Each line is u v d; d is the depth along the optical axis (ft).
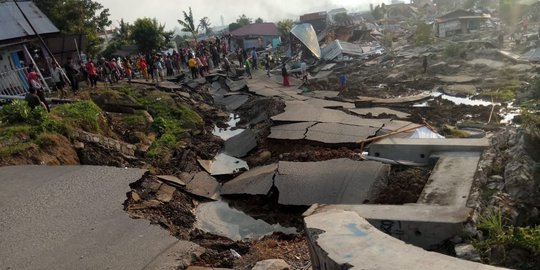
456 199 25.48
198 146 49.57
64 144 37.86
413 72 87.40
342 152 37.32
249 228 30.89
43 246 22.53
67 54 81.41
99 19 116.06
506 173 27.68
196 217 33.01
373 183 30.60
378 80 83.92
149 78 84.53
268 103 61.87
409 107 57.52
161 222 27.89
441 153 32.78
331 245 17.62
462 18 153.79
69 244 22.63
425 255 15.90
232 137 53.57
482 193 26.48
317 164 34.73
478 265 14.73
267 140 45.47
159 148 46.06
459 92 66.08
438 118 51.75
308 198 31.24
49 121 39.11
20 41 62.18
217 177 40.75
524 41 107.24
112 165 38.78
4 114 40.04
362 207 23.80
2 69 61.67
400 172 32.32
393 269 15.19
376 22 232.94
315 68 108.88
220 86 85.40
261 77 88.43
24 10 68.44
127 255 21.48
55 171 32.94
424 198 26.40
